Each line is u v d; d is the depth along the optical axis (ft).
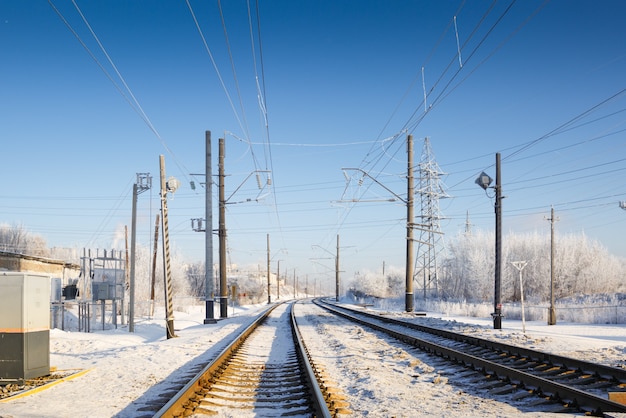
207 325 114.73
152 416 24.56
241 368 45.03
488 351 51.70
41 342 40.22
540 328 95.86
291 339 74.08
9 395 33.27
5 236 244.22
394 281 405.59
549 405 28.76
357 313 139.33
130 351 58.03
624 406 24.73
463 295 239.09
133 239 104.01
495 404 29.63
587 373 36.50
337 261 303.68
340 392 34.04
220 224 131.54
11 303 38.50
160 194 81.30
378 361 48.42
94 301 109.40
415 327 83.51
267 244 301.84
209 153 120.88
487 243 241.35
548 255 212.02
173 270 293.84
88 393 34.40
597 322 118.73
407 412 28.09
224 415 27.66
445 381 37.32
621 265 223.71
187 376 39.27
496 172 86.53
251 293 384.88
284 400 31.45
